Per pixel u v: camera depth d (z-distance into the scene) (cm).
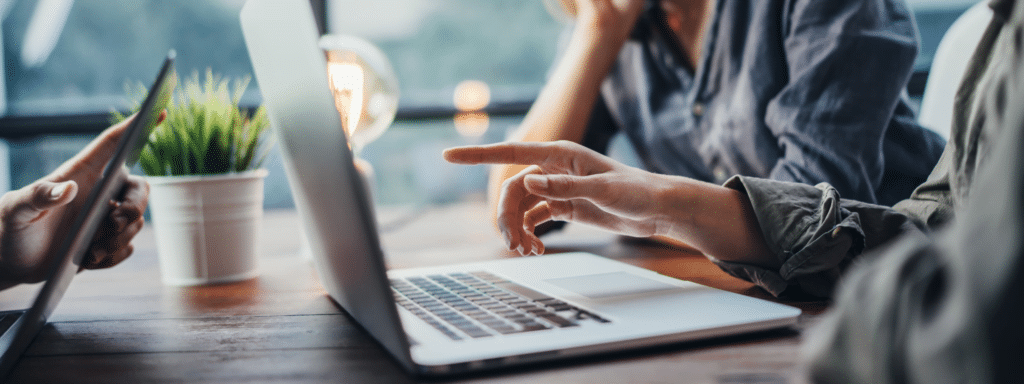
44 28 209
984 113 44
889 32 79
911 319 19
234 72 214
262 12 51
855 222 54
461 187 203
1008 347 17
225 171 73
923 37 189
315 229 51
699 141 106
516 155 58
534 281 58
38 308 44
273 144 77
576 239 103
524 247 63
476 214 151
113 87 215
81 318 56
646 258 82
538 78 225
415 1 218
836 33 79
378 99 91
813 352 23
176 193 70
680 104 111
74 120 206
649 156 121
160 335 50
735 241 60
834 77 78
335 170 37
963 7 188
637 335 40
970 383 17
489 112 218
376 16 218
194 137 72
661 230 60
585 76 109
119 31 212
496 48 223
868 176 75
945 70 107
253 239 76
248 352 44
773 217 58
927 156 81
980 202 18
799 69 82
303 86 42
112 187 51
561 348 38
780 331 45
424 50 221
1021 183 17
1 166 205
